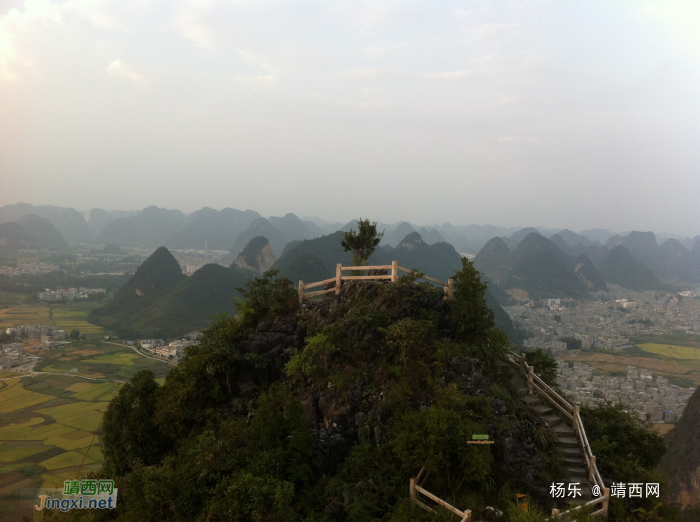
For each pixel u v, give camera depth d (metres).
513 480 8.83
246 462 9.05
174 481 8.81
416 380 10.68
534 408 11.31
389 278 13.93
